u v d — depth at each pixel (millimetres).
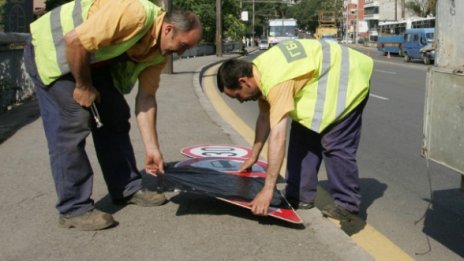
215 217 3979
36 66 3533
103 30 3205
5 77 9172
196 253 3395
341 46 3914
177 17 3479
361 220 4461
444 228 4344
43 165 5391
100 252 3398
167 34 3510
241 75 3643
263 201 3637
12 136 6844
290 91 3551
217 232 3713
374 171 6059
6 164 5426
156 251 3418
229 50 53719
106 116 3990
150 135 3941
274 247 3486
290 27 47438
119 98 4012
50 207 4160
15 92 9875
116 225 3818
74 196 3688
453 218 4574
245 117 9477
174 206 4195
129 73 3910
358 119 3857
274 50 3689
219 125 7824
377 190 5332
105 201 4301
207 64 23672
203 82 16375
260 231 3734
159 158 3938
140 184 4242
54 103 3543
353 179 3924
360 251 3439
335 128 3812
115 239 3590
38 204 4227
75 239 3582
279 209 3906
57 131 3570
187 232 3707
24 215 3994
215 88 14453
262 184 4211
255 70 3676
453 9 2979
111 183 4160
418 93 14125
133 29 3322
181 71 18812
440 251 3893
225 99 11930
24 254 3365
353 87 3770
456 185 5535
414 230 4281
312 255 3379
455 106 2951
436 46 3131
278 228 3791
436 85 3102
